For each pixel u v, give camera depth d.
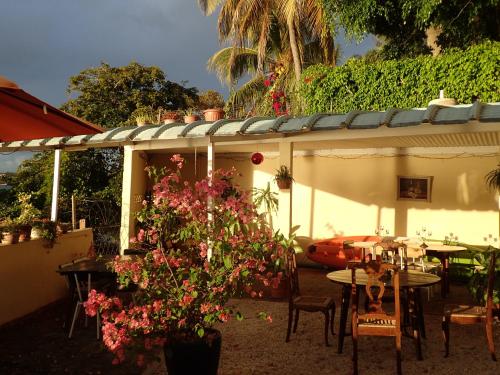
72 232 7.48
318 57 16.84
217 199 4.03
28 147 8.27
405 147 9.80
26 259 6.29
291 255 5.41
